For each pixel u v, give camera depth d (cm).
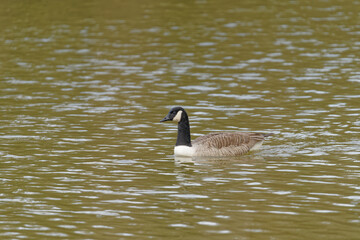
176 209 1458
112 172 1748
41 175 1717
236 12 4772
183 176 1714
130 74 3095
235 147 1947
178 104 2553
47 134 2134
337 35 3941
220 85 2861
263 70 3131
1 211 1448
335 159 1844
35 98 2652
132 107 2516
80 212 1445
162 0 5322
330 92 2691
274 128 2189
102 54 3547
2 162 1828
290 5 5062
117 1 5262
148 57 3462
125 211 1448
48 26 4322
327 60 3312
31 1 5259
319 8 4925
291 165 1800
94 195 1560
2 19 4531
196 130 2178
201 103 2562
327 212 1428
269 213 1426
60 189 1606
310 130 2156
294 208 1455
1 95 2694
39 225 1366
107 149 1975
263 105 2508
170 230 1331
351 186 1605
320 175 1700
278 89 2764
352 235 1298
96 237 1298
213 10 4853
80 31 4162
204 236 1297
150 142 2066
